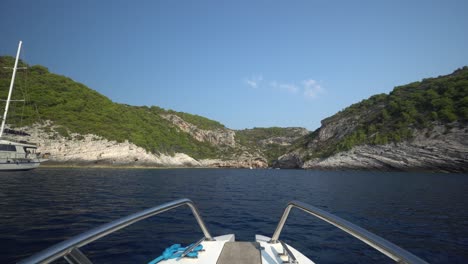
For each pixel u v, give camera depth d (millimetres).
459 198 19922
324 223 11023
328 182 37625
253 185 31766
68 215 10789
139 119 98312
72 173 39562
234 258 3205
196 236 8531
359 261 6672
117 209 12562
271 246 3770
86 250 6906
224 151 141625
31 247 6805
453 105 73375
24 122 60281
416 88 101188
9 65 75938
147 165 78625
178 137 115625
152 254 6719
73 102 75750
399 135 75812
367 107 112938
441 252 7609
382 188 28188
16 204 12914
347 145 88062
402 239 8945
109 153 68438
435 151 67000
